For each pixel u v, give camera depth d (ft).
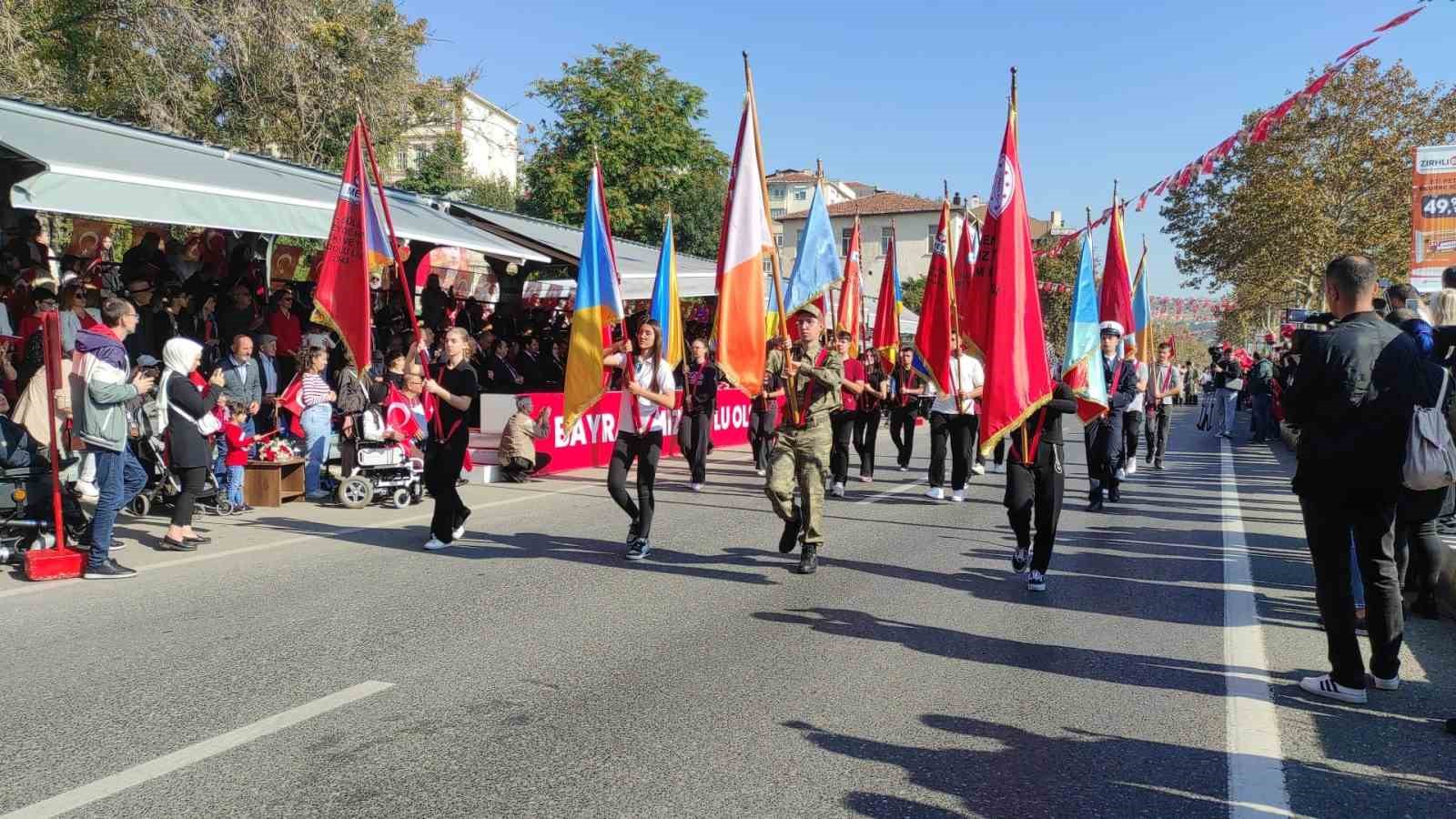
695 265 80.12
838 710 15.39
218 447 33.55
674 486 42.22
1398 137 82.43
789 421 25.17
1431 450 15.42
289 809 11.79
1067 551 28.58
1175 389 50.65
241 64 70.33
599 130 124.47
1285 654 18.67
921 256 191.01
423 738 14.03
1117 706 15.75
